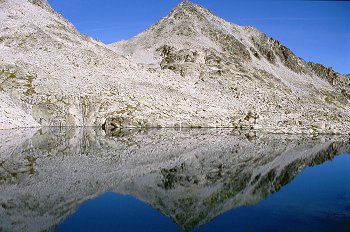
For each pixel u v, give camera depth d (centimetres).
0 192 1803
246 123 6869
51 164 2647
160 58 12025
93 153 3262
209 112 7588
